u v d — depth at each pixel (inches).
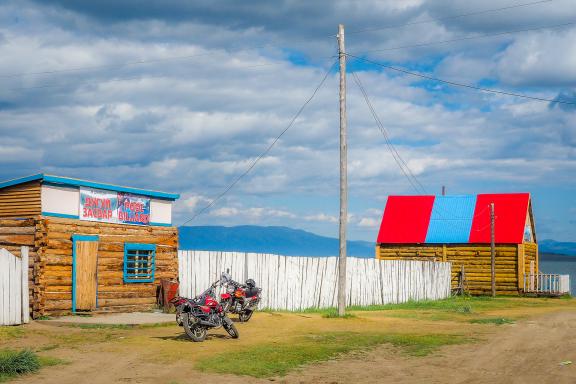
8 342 655.1
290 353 594.6
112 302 922.7
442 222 1943.9
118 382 470.3
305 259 1141.1
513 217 1883.6
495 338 710.5
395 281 1391.5
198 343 654.5
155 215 1026.7
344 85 975.6
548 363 557.9
